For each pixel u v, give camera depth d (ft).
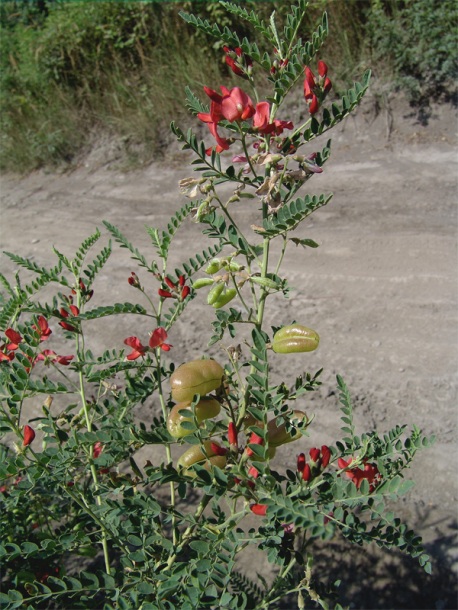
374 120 23.36
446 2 22.66
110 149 27.73
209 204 5.75
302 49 5.32
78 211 24.04
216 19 26.91
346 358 13.66
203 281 5.93
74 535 6.21
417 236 17.84
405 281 16.01
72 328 6.84
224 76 27.14
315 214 19.84
